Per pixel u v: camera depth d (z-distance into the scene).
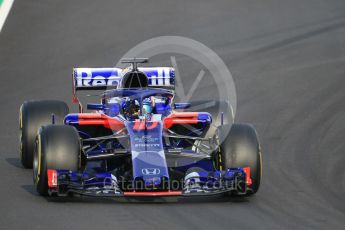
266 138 54.72
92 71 50.88
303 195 41.72
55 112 46.53
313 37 83.12
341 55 78.12
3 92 66.81
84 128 45.50
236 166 39.66
